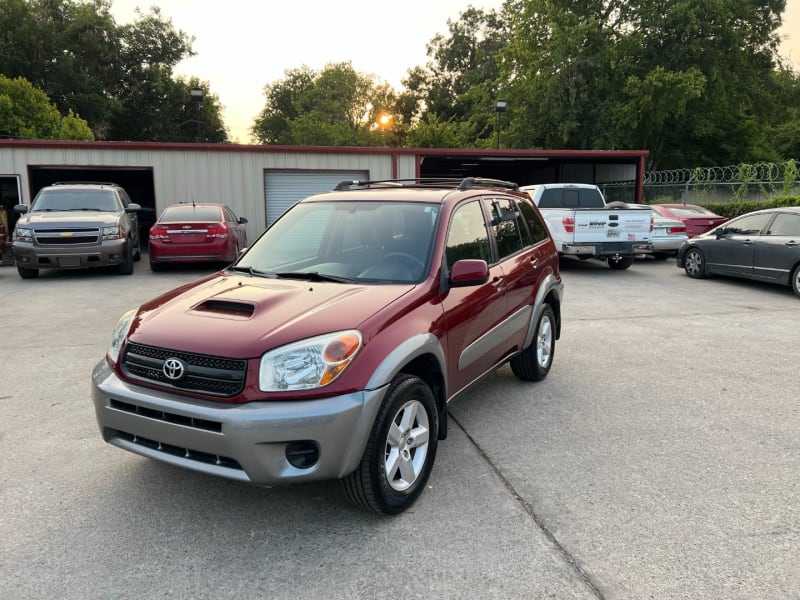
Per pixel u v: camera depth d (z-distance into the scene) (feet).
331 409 9.12
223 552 9.48
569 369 19.56
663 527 10.13
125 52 157.38
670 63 106.63
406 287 11.48
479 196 15.16
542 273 17.34
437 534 9.96
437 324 11.45
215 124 180.96
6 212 47.93
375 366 9.69
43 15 142.20
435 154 61.05
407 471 10.66
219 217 43.34
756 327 25.84
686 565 9.06
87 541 9.77
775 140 139.64
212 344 9.45
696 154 120.37
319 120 205.16
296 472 9.17
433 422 11.25
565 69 106.83
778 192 68.08
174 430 9.38
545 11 109.91
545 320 18.04
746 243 36.52
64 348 21.91
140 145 54.29
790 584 8.60
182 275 41.96
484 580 8.74
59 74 140.87
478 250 14.16
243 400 9.09
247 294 11.06
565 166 86.89
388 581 8.73
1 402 16.29
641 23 107.65
